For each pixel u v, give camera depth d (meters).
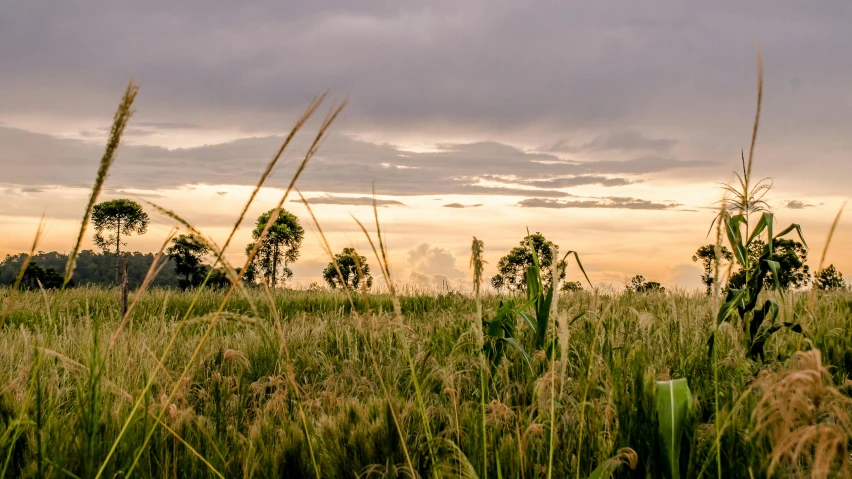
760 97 1.90
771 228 4.16
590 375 2.55
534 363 4.00
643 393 2.68
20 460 2.66
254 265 2.35
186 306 10.77
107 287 15.30
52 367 4.32
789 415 1.62
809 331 4.68
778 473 2.12
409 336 5.66
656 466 2.38
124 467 2.22
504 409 2.96
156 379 3.94
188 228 2.03
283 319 8.39
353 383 4.33
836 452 1.48
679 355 4.27
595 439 2.69
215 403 3.81
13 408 2.97
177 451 2.84
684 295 8.15
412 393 4.00
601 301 5.16
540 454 2.69
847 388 3.35
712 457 2.43
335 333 6.39
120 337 4.95
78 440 2.43
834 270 8.79
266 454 2.74
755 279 4.30
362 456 2.67
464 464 2.30
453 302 10.62
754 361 4.12
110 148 1.60
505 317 4.48
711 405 3.25
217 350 5.30
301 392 4.16
